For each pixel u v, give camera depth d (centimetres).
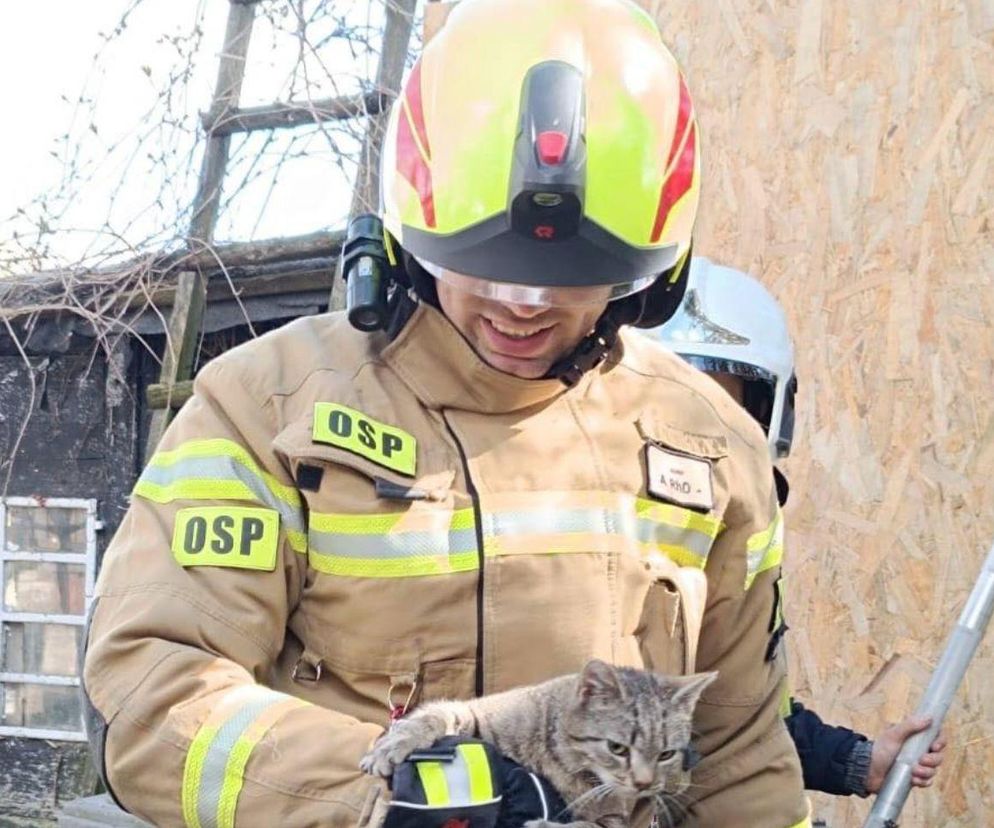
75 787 620
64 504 616
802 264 443
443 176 188
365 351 200
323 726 172
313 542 189
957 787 389
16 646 632
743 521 217
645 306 213
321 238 555
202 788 169
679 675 207
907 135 426
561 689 191
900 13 432
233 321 580
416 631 186
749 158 460
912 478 411
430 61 201
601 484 199
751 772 218
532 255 182
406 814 157
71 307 571
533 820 168
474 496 191
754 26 463
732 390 329
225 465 188
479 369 195
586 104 188
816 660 422
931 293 415
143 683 174
